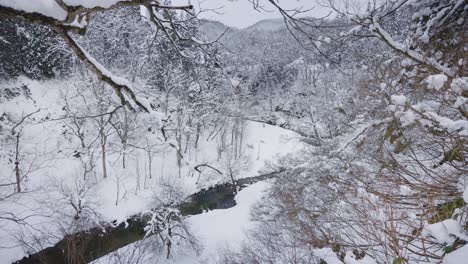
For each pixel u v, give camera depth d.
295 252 8.45
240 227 19.81
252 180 28.95
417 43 5.36
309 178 11.62
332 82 21.86
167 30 2.95
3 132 21.66
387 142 6.29
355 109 11.12
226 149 31.61
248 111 36.22
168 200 21.12
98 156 21.17
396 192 4.95
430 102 4.01
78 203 19.03
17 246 15.99
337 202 7.03
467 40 4.85
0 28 21.86
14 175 20.34
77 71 20.94
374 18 3.93
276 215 13.44
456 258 2.27
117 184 22.31
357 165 7.50
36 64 26.16
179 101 12.68
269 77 37.97
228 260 13.98
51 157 21.73
